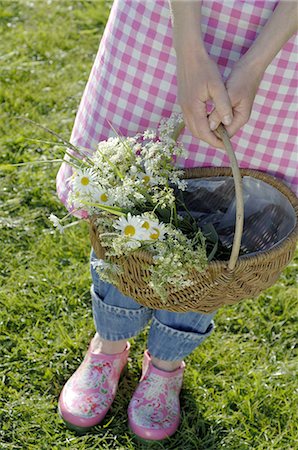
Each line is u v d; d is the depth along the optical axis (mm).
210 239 1850
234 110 1684
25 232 2721
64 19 3941
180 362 2191
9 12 3955
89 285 2549
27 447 2100
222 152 1929
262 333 2455
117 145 1766
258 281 1706
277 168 1940
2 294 2480
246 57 1688
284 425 2191
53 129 3211
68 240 2693
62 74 3547
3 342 2355
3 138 3131
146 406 2146
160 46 1797
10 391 2227
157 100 1864
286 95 1819
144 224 1599
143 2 1779
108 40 1877
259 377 2291
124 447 2111
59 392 2248
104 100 1903
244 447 2131
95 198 1694
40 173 2961
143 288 1696
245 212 1995
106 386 2180
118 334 2137
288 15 1662
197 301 1688
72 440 2117
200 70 1657
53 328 2406
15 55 3643
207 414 2205
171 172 1788
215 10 1748
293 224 1826
